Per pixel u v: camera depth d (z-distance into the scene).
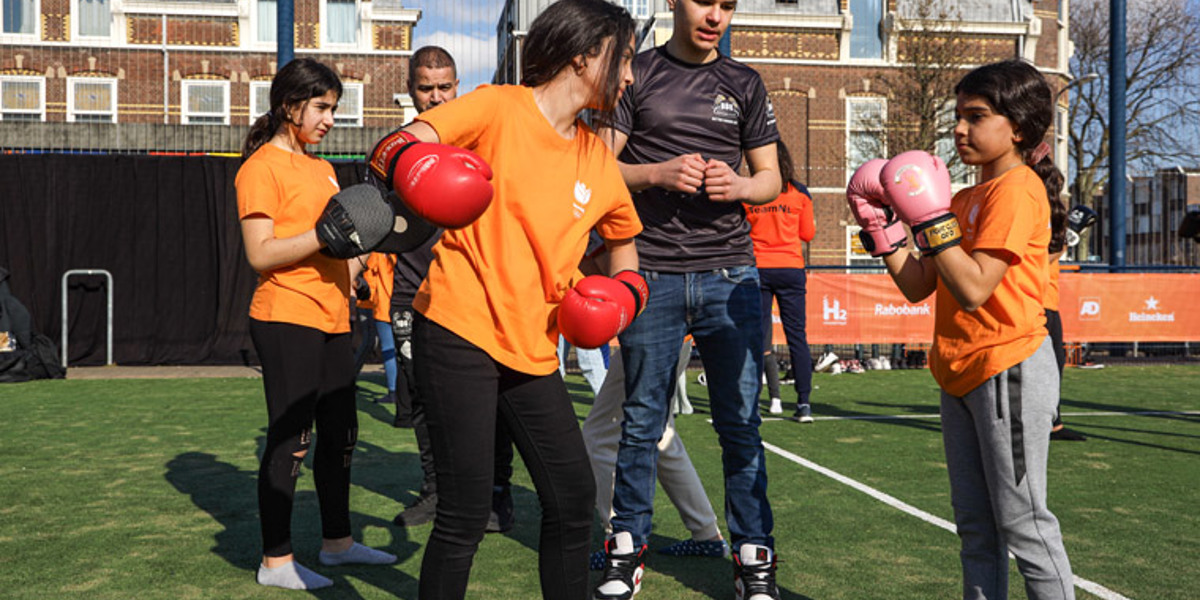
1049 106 2.14
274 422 2.83
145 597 2.69
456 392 1.92
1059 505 3.87
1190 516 3.68
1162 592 2.73
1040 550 2.06
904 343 10.62
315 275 2.87
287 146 2.94
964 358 2.13
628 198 2.17
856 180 2.28
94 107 21.33
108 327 10.32
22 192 10.50
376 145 1.87
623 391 3.18
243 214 2.75
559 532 2.04
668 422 3.11
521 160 1.94
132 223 10.63
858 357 11.02
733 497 2.76
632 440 2.80
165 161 10.70
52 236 10.54
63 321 10.07
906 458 4.92
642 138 2.89
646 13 21.12
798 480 4.34
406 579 2.90
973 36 23.28
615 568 2.74
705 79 2.89
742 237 2.89
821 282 10.36
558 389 2.02
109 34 21.47
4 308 8.72
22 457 4.84
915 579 2.87
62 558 3.06
